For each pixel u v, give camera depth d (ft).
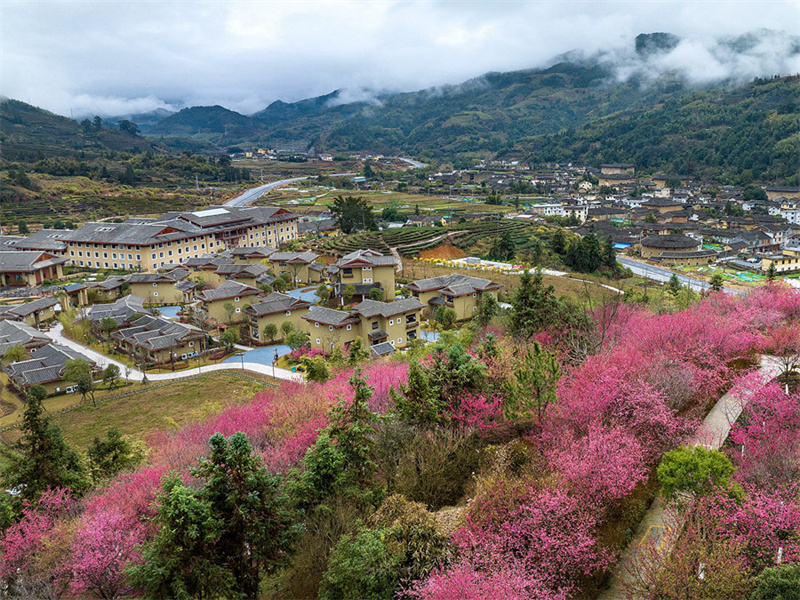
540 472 95.14
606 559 80.74
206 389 210.59
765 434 102.47
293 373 222.89
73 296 322.96
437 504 102.63
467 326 229.66
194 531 79.92
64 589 94.94
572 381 123.24
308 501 97.09
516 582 70.74
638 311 192.03
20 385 213.66
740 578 71.97
